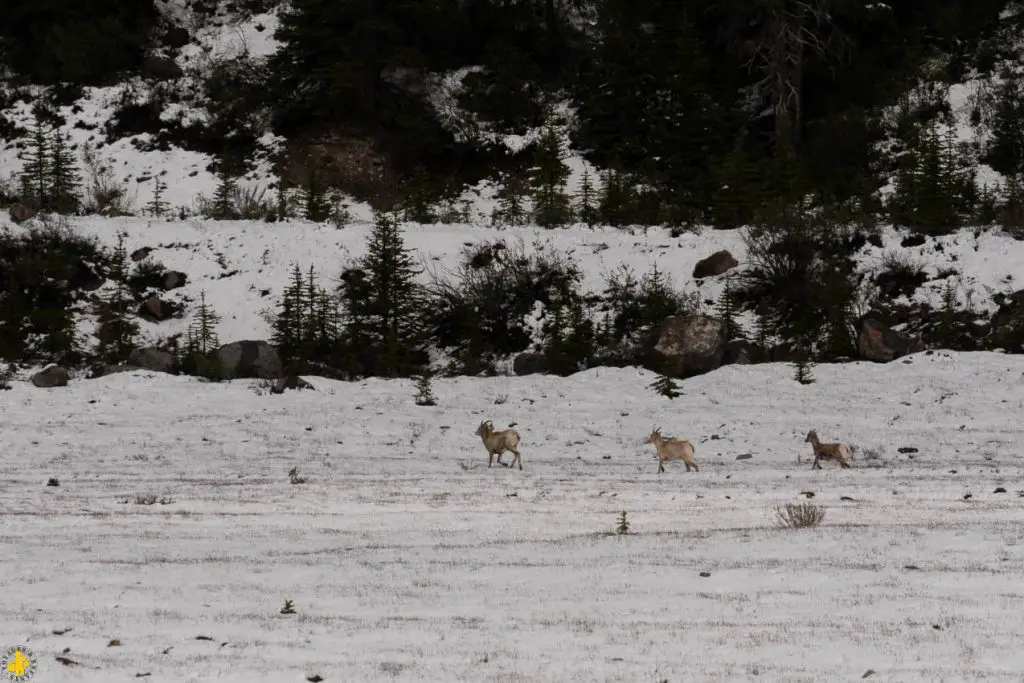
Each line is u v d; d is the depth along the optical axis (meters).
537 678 19.88
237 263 92.56
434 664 20.75
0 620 24.00
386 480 48.16
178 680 19.92
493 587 26.88
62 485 46.81
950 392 66.62
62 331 84.94
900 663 20.42
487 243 92.81
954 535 31.41
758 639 22.08
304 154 117.56
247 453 56.12
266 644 22.09
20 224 95.31
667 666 20.52
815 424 61.91
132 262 92.44
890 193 105.94
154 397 70.12
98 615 24.41
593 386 71.75
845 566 28.08
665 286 88.00
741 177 102.62
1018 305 81.00
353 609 24.92
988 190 103.31
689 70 116.44
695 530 34.53
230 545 33.16
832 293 84.44
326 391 71.81
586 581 27.33
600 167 114.75
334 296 88.50
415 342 85.69
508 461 54.41
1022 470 49.06
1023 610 23.66
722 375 73.12
